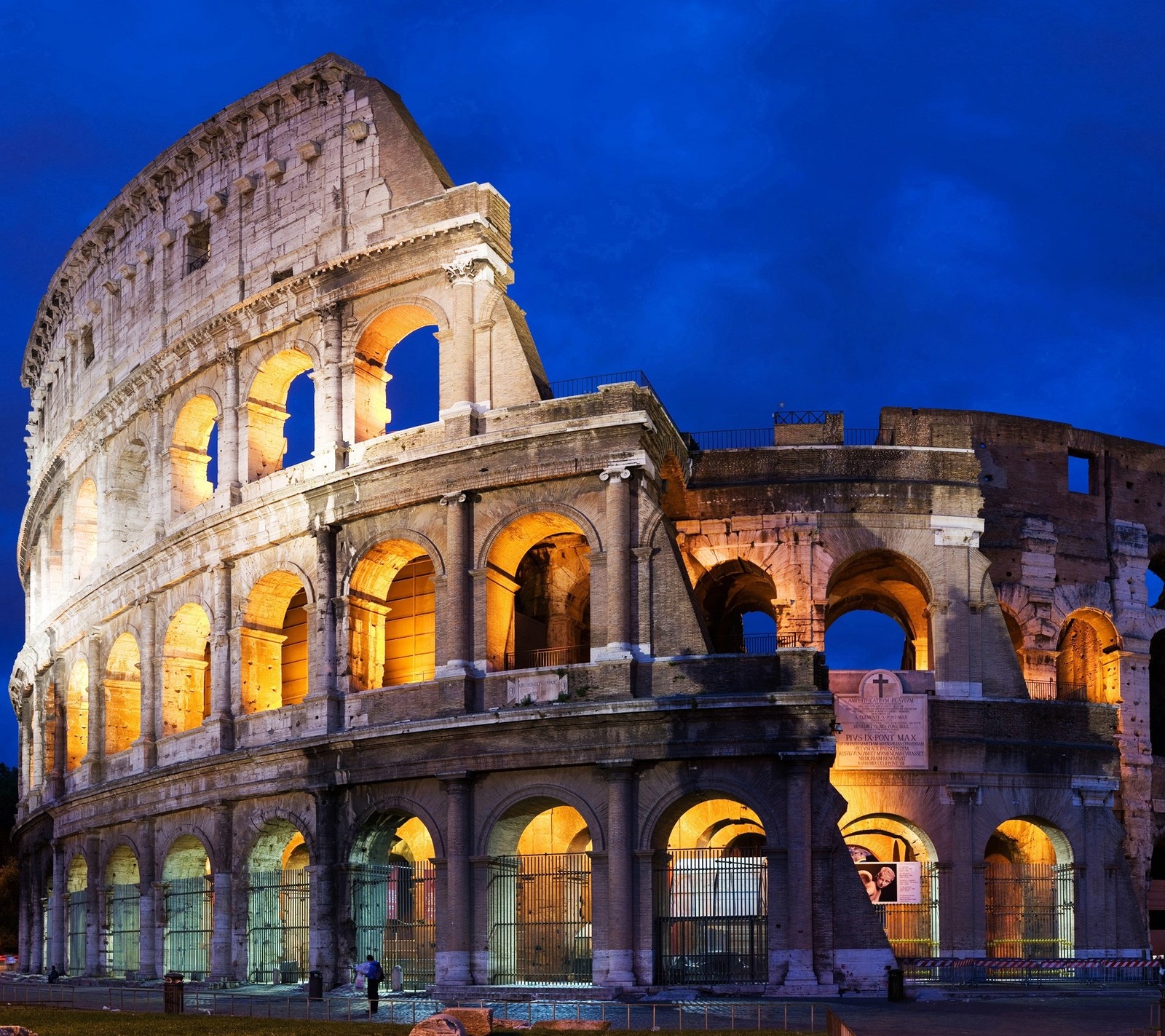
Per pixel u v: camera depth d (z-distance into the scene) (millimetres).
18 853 99000
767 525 65688
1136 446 74562
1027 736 63906
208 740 65688
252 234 69812
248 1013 49031
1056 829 64188
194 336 70188
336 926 58656
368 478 60875
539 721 54719
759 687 53062
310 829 60406
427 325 65375
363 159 65625
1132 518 73438
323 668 61281
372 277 63281
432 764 56656
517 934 56969
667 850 54312
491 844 55781
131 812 70500
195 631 71750
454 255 61062
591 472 56469
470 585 58125
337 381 63812
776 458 66562
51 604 91125
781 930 51281
